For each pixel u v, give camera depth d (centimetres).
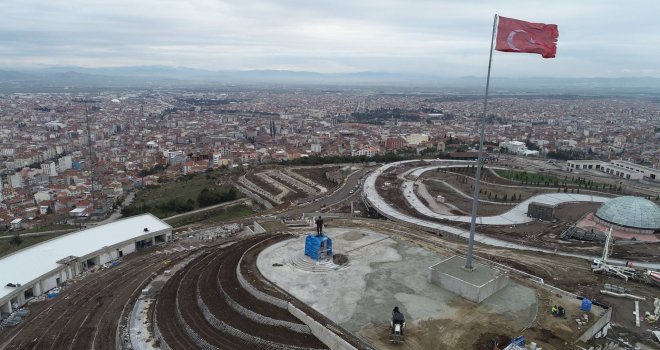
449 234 11950
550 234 12419
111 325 7194
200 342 6184
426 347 5416
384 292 6838
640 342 6344
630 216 12350
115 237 11000
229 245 10350
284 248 8856
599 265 9100
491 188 18650
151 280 8894
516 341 5384
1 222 16650
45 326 7244
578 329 5878
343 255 8388
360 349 5366
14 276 8494
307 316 6103
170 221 15575
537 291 6994
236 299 6881
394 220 13462
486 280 6725
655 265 9731
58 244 10362
